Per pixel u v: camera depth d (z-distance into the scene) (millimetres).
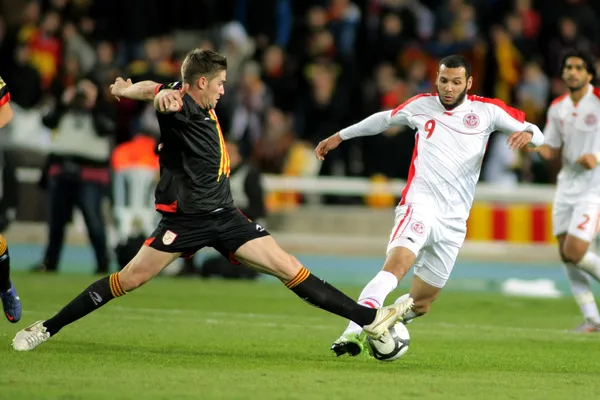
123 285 27156
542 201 69250
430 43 78250
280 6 84938
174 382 23547
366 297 27922
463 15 78188
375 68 76750
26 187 70500
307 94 74812
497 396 22984
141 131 66312
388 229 71125
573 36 78562
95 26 83750
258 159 73188
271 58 77062
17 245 70125
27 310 39031
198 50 26344
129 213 59094
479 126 30109
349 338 26734
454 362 29109
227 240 26891
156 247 26891
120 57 82312
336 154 72375
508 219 68688
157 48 72000
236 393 22312
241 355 29031
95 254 55688
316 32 76875
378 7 79000
